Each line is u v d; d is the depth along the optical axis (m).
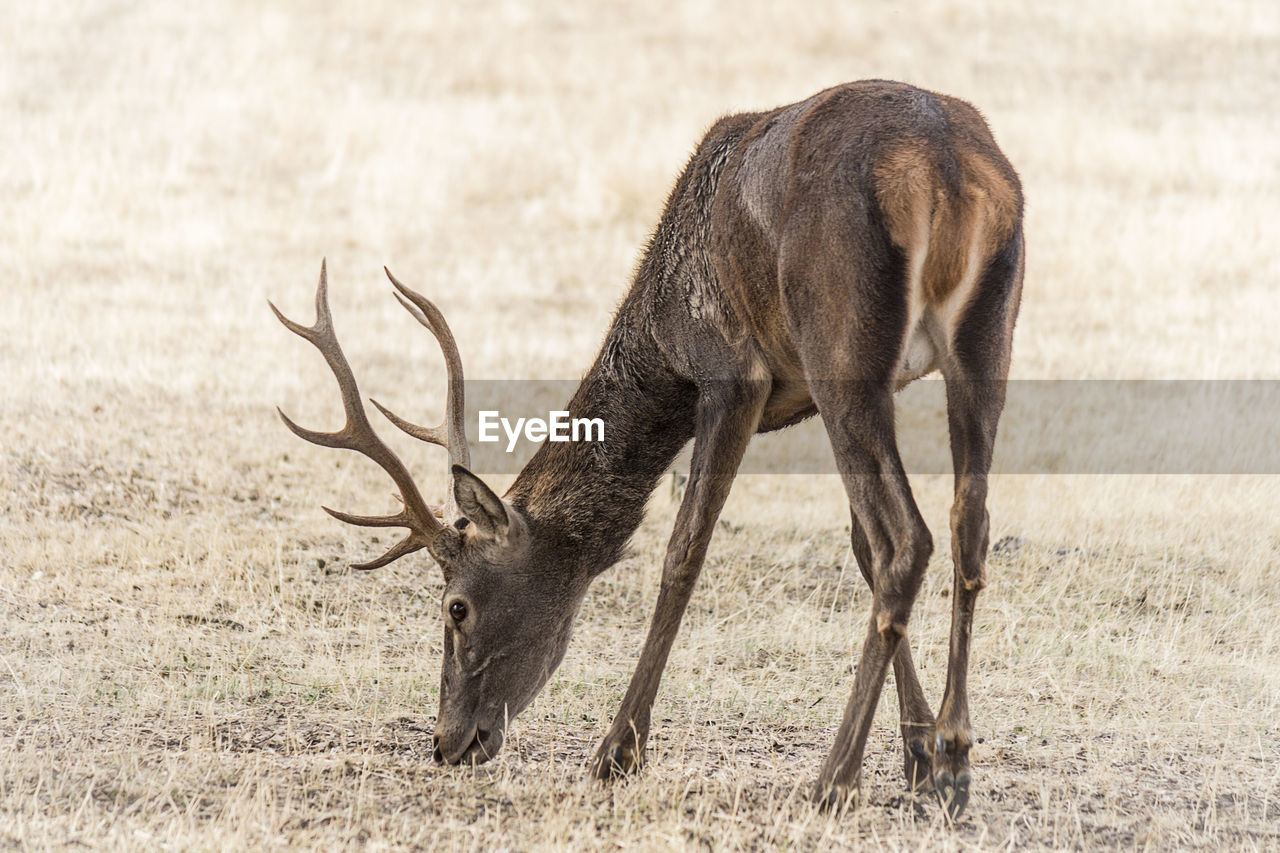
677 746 23.06
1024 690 25.53
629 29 104.81
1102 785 21.25
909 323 18.64
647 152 78.00
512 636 21.61
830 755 19.62
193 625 27.98
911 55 96.06
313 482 36.47
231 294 57.06
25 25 94.50
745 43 100.69
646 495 22.66
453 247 66.62
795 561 32.56
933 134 19.00
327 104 85.12
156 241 63.88
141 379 44.09
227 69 89.75
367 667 26.23
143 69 88.50
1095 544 32.72
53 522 32.53
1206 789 20.97
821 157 19.38
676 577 21.45
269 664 26.31
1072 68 93.00
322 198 72.75
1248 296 57.84
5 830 18.14
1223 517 34.19
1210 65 93.56
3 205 66.81
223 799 19.80
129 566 30.53
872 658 19.16
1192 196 71.38
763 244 20.39
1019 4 106.56
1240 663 26.16
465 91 90.44
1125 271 61.41
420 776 21.12
